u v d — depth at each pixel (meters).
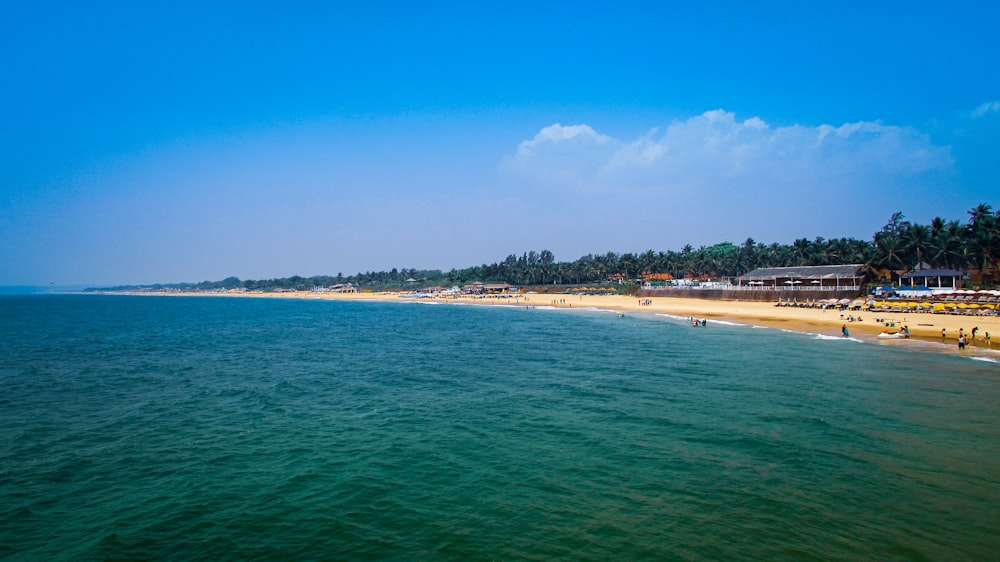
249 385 38.31
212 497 19.17
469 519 17.23
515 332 74.69
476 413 29.45
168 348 61.31
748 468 20.78
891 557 14.59
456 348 57.78
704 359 45.94
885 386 33.88
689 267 176.12
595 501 18.25
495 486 19.64
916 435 24.17
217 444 24.94
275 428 27.36
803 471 20.34
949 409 28.33
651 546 15.36
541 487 19.47
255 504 18.59
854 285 104.25
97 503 18.81
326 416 29.52
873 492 18.45
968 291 77.81
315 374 42.50
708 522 16.64
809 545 15.23
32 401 33.78
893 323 65.94
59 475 21.28
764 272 115.81
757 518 16.80
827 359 44.34
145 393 35.94
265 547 15.86
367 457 22.91
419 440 24.98
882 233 124.31
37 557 15.43
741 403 30.34
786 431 25.09
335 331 81.06
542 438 24.94
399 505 18.30
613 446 23.56
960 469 20.28
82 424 28.42
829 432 24.78
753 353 48.62
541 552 15.20
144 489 19.94
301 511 18.03
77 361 51.25
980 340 52.12
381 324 93.88
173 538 16.42
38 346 64.25
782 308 96.00
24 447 24.64
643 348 54.12
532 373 41.28
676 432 25.30
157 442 25.31
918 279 103.81
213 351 58.19
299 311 149.88
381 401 32.78
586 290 188.88
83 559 15.31
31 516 17.88
